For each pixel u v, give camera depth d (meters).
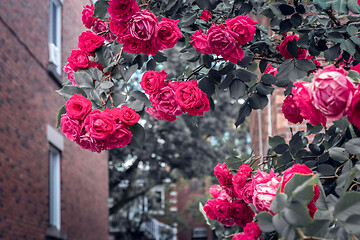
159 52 2.85
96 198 12.61
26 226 7.74
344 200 1.45
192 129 21.83
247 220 2.60
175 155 22.17
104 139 2.07
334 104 1.42
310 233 1.37
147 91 2.37
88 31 2.54
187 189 34.25
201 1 2.70
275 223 1.40
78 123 2.06
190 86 2.36
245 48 2.82
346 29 2.56
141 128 2.15
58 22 9.52
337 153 2.18
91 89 2.32
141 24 2.26
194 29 2.84
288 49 2.65
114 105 2.33
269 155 3.06
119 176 22.72
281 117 5.14
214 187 2.75
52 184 9.40
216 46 2.32
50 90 9.30
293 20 2.67
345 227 1.42
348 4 2.45
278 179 1.76
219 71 2.78
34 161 8.30
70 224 10.00
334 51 2.64
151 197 27.30
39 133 8.58
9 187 7.24
